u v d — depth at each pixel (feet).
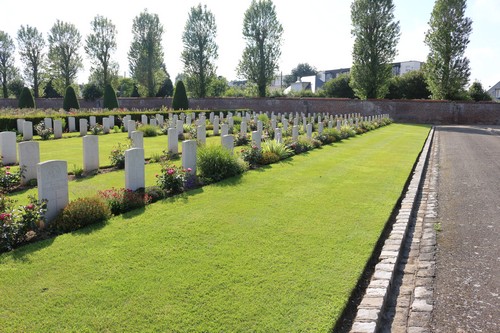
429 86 143.23
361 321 12.58
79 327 11.71
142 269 15.46
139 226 20.17
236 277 14.88
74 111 100.68
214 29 169.37
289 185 30.22
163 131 67.62
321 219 22.18
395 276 16.79
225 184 29.89
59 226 19.58
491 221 24.48
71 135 65.16
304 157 44.47
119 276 14.85
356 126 82.48
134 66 184.24
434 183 35.96
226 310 12.67
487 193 31.89
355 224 21.52
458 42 134.00
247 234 19.48
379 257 17.78
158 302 13.08
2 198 20.36
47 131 59.67
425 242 20.89
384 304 13.99
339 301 13.37
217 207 23.80
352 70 146.20
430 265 17.90
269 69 164.14
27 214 18.42
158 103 168.25
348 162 42.16
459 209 27.27
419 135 81.15
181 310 12.63
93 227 19.90
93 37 189.26
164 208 23.34
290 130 69.00
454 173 41.14
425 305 14.32
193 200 25.21
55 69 203.00
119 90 240.12
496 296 14.96
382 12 138.10
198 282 14.44
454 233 22.29
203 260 16.37
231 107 159.33
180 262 16.14
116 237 18.66
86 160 34.19
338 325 12.37
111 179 31.78
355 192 28.81
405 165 41.70
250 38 161.79
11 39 221.05
